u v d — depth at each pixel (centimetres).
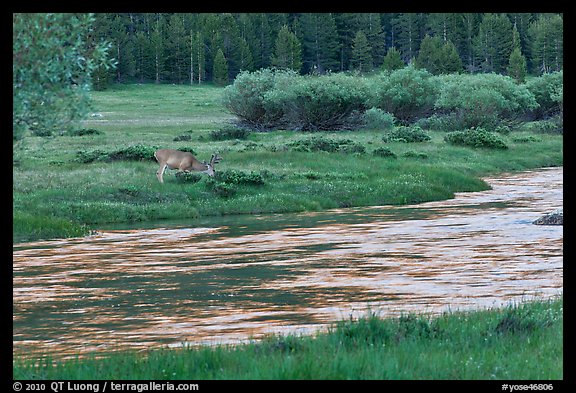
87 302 2727
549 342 1755
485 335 1839
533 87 14888
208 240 4325
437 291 2758
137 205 5472
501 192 6656
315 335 1983
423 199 6162
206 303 2662
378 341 1795
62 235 4506
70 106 1903
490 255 3566
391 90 12700
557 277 2983
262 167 6844
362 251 3791
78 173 6184
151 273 3303
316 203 5831
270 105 11931
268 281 3052
